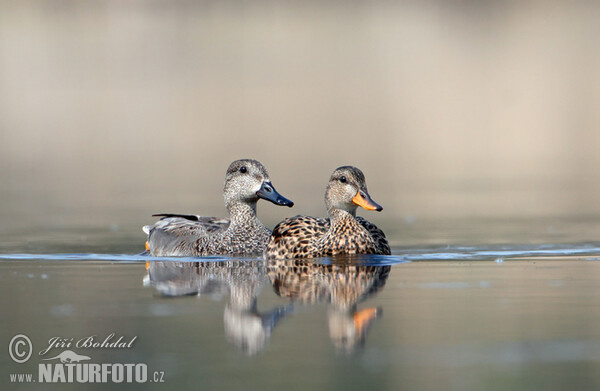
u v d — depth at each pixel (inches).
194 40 2156.7
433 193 1116.5
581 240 705.6
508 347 373.1
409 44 2198.6
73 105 1956.2
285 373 346.9
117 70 2092.8
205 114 1893.5
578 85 2048.5
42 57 2086.6
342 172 596.1
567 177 1293.1
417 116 1958.7
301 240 611.2
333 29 2244.1
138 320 423.5
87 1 2209.6
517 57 2140.7
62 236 766.5
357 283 510.3
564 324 406.6
